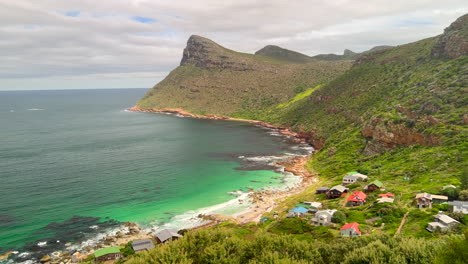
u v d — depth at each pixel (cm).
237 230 6372
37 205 8262
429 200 6341
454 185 6931
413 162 9325
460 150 8612
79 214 7838
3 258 5797
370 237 4319
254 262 3591
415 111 11838
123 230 7044
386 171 9512
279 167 12500
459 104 10831
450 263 2914
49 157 13412
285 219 6619
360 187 8681
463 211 5722
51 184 9919
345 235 5338
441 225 5141
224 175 11419
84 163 12600
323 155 13425
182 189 9888
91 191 9431
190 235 4325
